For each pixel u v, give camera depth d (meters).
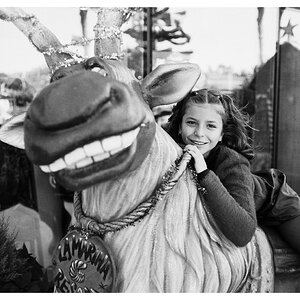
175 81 0.85
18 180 1.94
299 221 1.13
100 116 0.65
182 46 1.94
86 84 0.67
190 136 0.99
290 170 1.92
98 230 0.86
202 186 0.88
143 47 1.88
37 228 1.95
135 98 0.71
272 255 1.03
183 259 0.85
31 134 0.67
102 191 0.85
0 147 1.91
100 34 0.89
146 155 0.81
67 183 0.70
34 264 1.66
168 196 0.86
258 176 1.20
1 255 1.48
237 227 0.89
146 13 1.87
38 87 1.98
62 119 0.64
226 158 1.01
